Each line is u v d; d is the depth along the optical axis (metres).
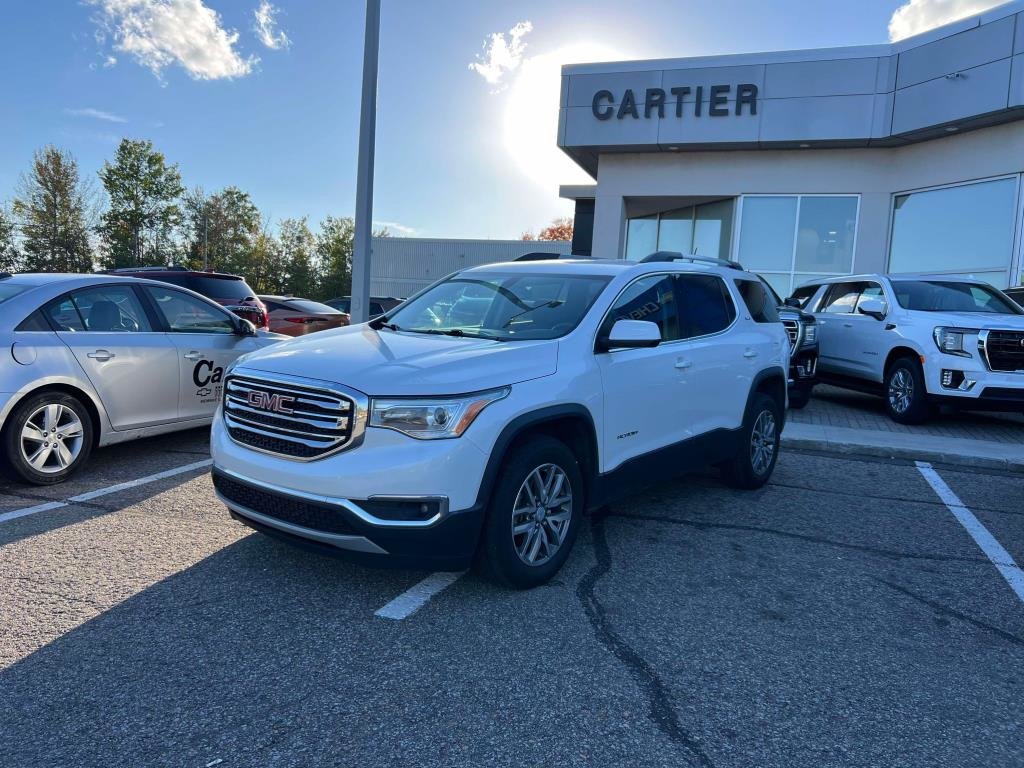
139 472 6.03
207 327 6.93
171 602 3.66
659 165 15.56
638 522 5.16
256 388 3.76
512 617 3.61
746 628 3.59
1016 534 5.13
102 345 5.85
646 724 2.76
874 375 9.80
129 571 4.02
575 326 4.27
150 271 12.28
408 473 3.35
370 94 9.20
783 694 3.00
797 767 2.54
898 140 13.63
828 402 11.25
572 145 15.34
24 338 5.39
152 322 6.38
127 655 3.15
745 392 5.67
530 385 3.77
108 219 67.06
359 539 3.38
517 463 3.71
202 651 3.21
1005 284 12.37
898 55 13.23
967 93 12.08
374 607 3.68
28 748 2.53
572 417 4.02
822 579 4.23
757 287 6.45
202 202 70.19
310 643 3.30
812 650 3.38
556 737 2.67
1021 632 3.63
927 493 6.17
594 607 3.76
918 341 8.93
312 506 3.47
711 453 5.39
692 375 5.03
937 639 3.53
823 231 14.77
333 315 16.61
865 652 3.38
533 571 3.87
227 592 3.79
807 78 13.86
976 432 8.82
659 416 4.74
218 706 2.80
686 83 14.54
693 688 3.03
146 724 2.68
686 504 5.64
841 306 10.92
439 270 44.94
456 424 3.44
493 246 43.97
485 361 3.71
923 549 4.79
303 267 71.44
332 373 3.57
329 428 3.45
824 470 6.90
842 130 13.72
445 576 4.08
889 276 10.29
